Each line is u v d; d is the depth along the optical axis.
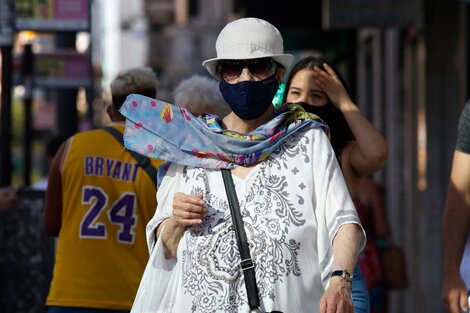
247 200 7.54
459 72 20.45
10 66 16.38
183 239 7.68
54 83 21.61
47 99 45.62
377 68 28.56
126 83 11.05
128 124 8.02
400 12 21.03
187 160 7.78
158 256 7.88
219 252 7.46
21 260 14.61
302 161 7.64
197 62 93.06
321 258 7.50
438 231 21.62
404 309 25.05
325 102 10.22
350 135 10.28
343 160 10.12
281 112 7.81
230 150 7.64
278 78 7.89
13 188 14.65
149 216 10.87
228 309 7.37
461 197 9.60
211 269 7.45
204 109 11.21
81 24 18.38
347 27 21.09
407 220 24.64
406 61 24.66
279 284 7.35
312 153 7.67
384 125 27.92
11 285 14.62
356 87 33.00
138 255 10.82
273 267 7.36
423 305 22.06
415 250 23.62
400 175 25.67
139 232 10.83
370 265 14.16
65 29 18.34
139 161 10.91
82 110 45.31
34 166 56.19
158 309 7.93
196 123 7.85
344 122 10.24
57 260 10.88
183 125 7.90
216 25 92.69
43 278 14.60
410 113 23.86
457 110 20.84
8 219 14.59
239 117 7.86
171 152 7.84
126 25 89.69
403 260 14.94
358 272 9.91
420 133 22.28
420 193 22.61
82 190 10.88
